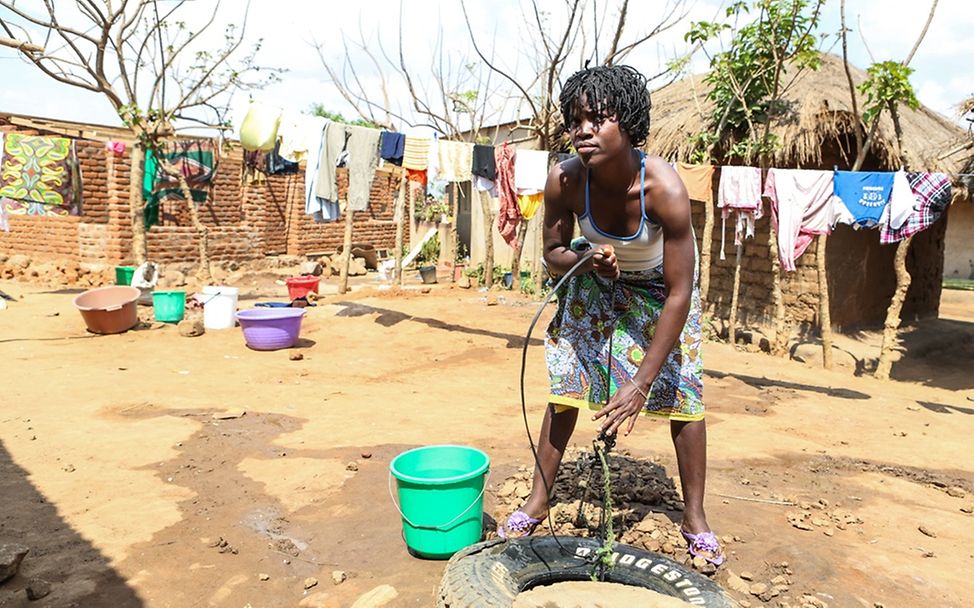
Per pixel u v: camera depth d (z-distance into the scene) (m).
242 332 10.46
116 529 3.89
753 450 5.66
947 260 22.23
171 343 9.65
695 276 3.27
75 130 15.27
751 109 10.15
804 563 3.51
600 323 3.41
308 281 13.12
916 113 11.55
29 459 5.03
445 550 3.51
